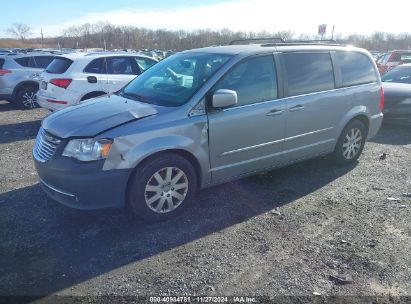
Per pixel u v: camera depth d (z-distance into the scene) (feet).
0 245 11.74
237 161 14.62
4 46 280.10
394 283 10.09
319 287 9.93
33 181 16.94
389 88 28.40
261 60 15.06
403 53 61.21
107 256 11.27
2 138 25.04
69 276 10.34
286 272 10.54
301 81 16.22
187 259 11.15
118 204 12.43
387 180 17.53
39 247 11.67
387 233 12.67
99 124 12.34
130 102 14.30
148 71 17.08
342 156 18.89
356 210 14.40
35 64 38.45
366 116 19.20
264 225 13.19
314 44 17.43
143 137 12.27
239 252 11.51
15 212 13.89
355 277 10.32
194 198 15.19
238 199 15.21
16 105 39.52
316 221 13.52
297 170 18.60
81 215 13.66
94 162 11.78
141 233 12.57
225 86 13.98
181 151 13.24
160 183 12.96
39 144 13.41
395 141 24.58
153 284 10.04
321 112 16.93
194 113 13.29
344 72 18.08
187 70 15.07
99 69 28.22
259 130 14.84
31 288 9.84
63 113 14.02
